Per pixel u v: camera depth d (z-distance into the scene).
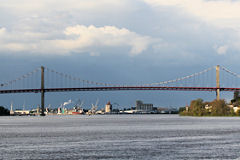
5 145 95.56
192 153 81.50
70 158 76.12
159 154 80.38
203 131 139.50
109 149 87.38
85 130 149.38
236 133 129.38
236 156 78.12
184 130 145.88
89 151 84.50
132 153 81.56
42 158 76.31
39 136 119.88
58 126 186.38
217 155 79.25
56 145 95.00
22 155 79.69
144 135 121.44
